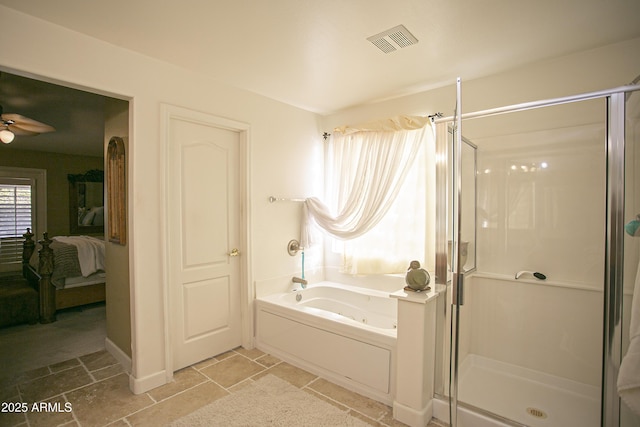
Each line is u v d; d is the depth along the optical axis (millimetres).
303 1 1696
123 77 2229
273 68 2549
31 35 1841
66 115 3812
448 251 2211
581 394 2240
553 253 2342
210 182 2863
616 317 1782
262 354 3000
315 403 2236
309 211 3523
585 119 2223
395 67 2508
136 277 2326
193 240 2748
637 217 1781
